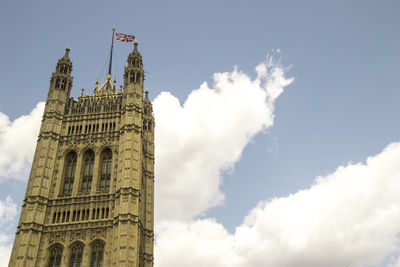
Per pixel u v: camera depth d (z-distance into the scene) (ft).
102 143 236.22
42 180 217.36
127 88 258.16
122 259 185.88
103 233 200.64
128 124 237.04
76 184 220.84
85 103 259.60
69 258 196.13
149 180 274.16
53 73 269.64
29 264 190.90
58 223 206.08
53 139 236.84
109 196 213.66
